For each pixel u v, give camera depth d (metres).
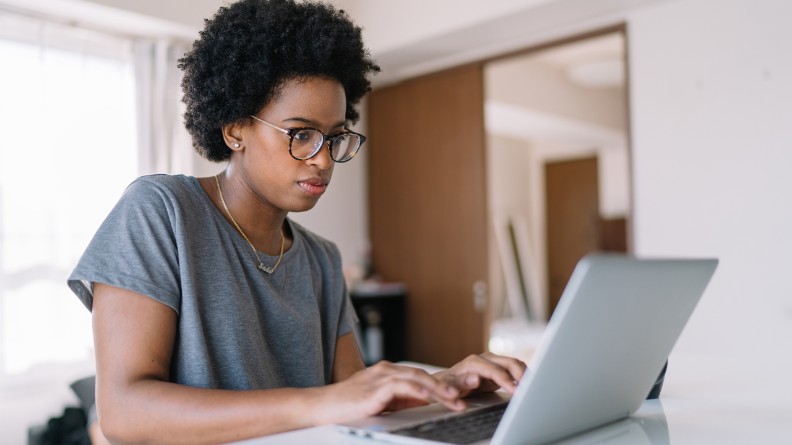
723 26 2.80
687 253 2.90
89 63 3.04
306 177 1.02
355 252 4.29
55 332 2.90
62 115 2.95
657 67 2.99
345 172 4.25
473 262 3.81
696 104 2.87
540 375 0.64
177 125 3.19
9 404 2.77
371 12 3.64
